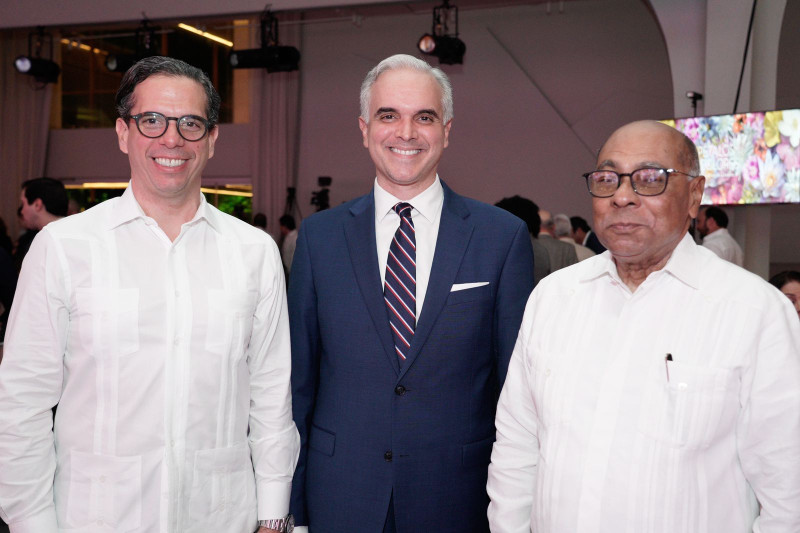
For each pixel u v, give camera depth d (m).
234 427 1.54
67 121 11.02
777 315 1.24
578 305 1.42
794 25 7.76
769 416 1.20
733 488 1.25
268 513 1.60
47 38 10.77
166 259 1.47
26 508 1.37
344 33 9.65
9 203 10.85
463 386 1.66
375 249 1.71
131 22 7.14
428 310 1.64
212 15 6.82
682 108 5.70
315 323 1.76
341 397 1.67
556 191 8.91
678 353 1.26
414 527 1.62
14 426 1.37
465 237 1.71
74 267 1.41
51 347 1.40
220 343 1.49
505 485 1.50
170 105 1.43
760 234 5.62
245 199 10.28
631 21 8.59
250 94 9.96
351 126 9.70
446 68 9.24
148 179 1.44
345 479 1.65
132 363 1.42
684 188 1.29
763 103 5.32
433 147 1.68
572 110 8.84
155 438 1.42
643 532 1.24
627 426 1.28
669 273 1.32
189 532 1.47
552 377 1.39
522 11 8.96
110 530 1.40
